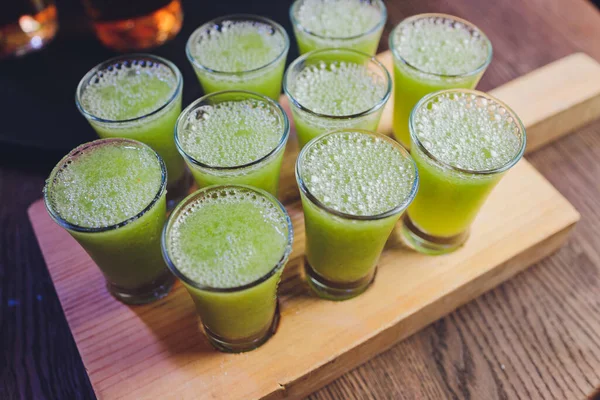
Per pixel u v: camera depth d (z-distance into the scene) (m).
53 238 0.30
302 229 0.30
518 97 0.34
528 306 0.29
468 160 0.26
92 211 0.25
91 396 0.27
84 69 0.38
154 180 0.26
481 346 0.28
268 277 0.22
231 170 0.26
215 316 0.24
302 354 0.26
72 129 0.35
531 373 0.27
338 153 0.26
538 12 0.41
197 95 0.36
